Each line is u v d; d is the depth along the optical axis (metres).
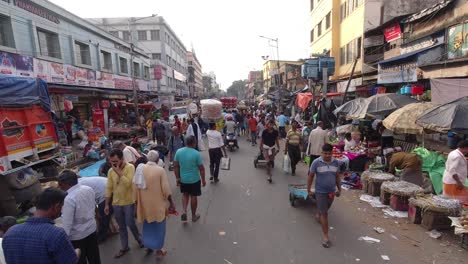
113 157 4.76
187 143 6.07
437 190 7.16
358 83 19.42
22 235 2.47
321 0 27.23
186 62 69.06
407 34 14.84
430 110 7.24
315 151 8.96
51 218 2.65
